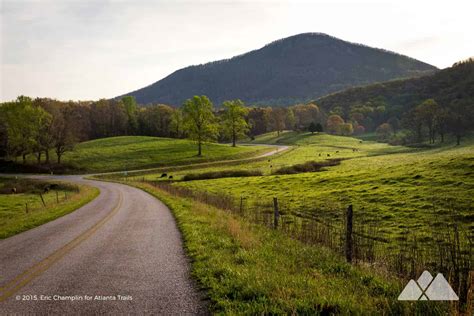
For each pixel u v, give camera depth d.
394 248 14.60
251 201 31.59
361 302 6.74
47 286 8.54
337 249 12.73
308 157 88.44
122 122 156.50
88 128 148.50
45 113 88.38
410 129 165.88
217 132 99.75
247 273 8.58
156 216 21.69
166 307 7.02
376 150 108.88
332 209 24.70
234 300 7.10
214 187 46.28
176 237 14.66
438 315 6.14
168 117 157.62
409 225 18.56
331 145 129.25
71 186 55.91
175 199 32.31
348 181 36.66
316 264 10.12
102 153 100.06
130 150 103.75
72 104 150.62
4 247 13.69
